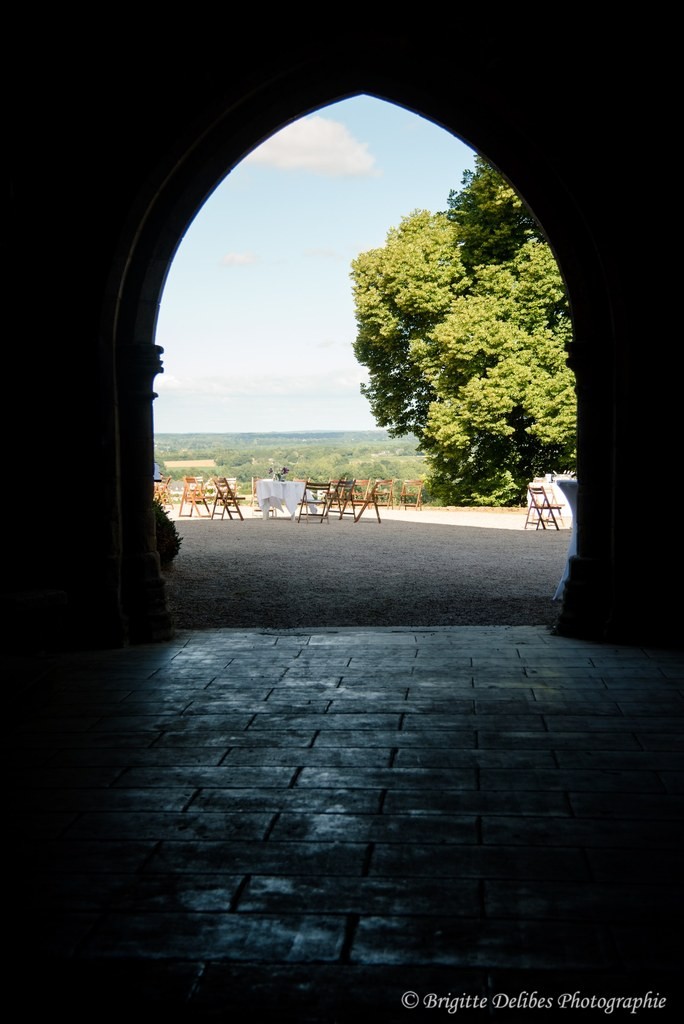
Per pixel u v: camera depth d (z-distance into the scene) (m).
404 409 21.95
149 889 2.69
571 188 5.71
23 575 6.09
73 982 2.21
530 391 19.06
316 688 4.93
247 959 2.30
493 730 4.16
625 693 4.74
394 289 20.27
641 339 5.82
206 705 4.63
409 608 7.46
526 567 9.95
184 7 5.71
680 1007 2.09
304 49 5.70
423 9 5.62
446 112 5.94
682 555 5.93
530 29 5.63
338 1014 2.07
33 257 5.97
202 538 13.36
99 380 6.04
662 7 5.53
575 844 2.96
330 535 13.80
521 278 19.17
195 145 5.93
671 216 5.71
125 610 6.24
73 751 3.95
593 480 6.11
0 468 6.06
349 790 3.47
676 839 3.00
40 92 5.82
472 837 3.03
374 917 2.51
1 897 2.65
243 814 3.25
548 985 2.17
